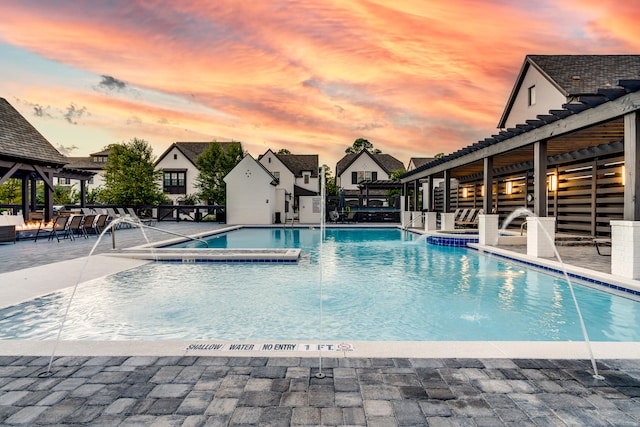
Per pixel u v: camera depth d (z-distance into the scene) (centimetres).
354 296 550
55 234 1202
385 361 257
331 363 253
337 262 855
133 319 444
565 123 686
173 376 234
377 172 3553
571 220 1162
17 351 272
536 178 793
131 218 1905
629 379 230
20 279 587
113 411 194
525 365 250
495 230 1012
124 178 2531
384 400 205
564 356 265
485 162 1045
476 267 777
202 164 2884
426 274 709
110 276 682
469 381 228
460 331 404
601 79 1278
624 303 488
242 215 2339
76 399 206
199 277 677
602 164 1026
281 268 771
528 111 1520
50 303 496
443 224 1434
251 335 396
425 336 391
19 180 2555
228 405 200
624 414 192
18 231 1187
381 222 2502
